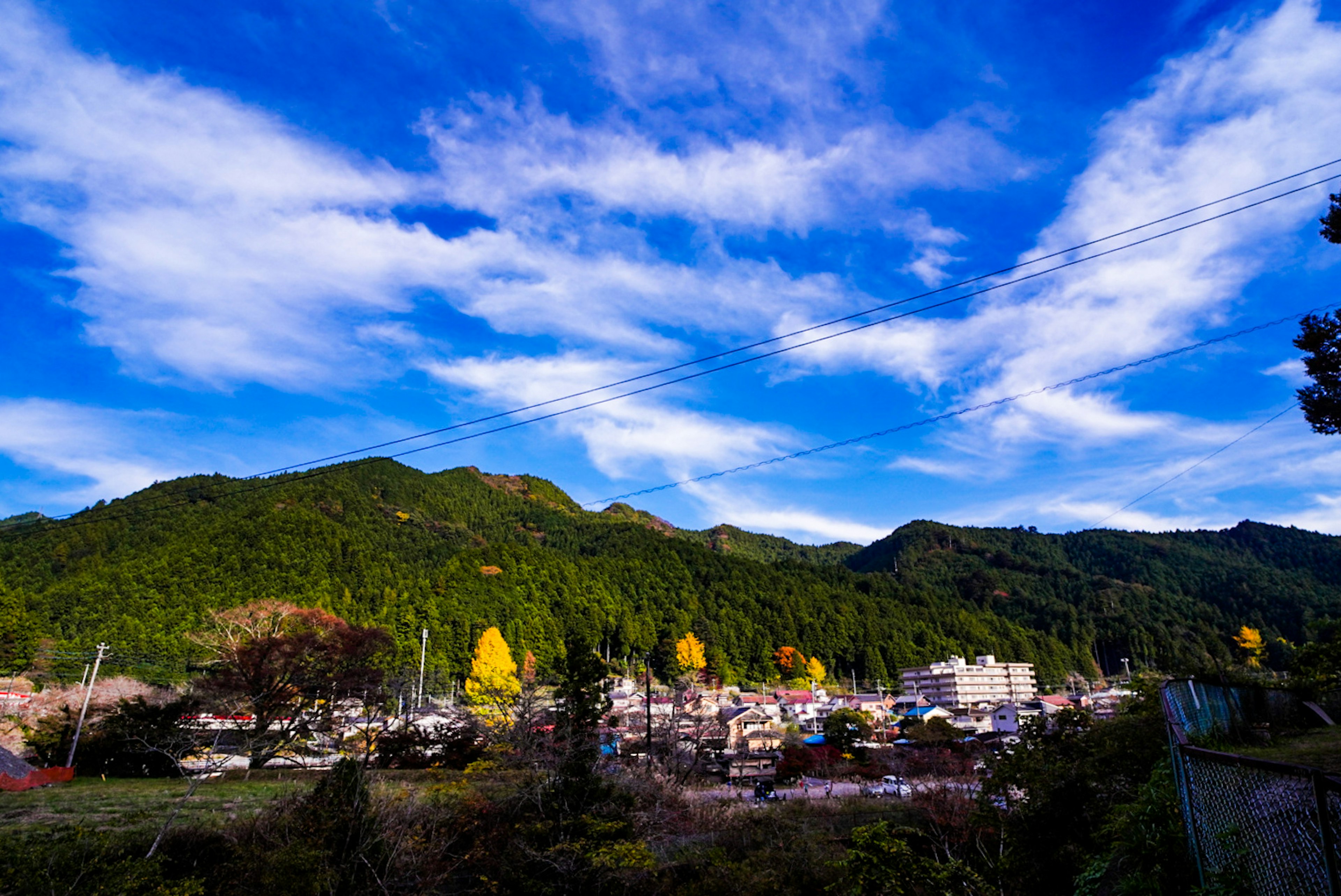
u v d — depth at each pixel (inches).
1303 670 552.7
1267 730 466.6
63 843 458.6
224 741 1114.7
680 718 1455.5
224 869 559.2
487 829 809.5
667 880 755.4
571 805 797.2
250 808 763.4
